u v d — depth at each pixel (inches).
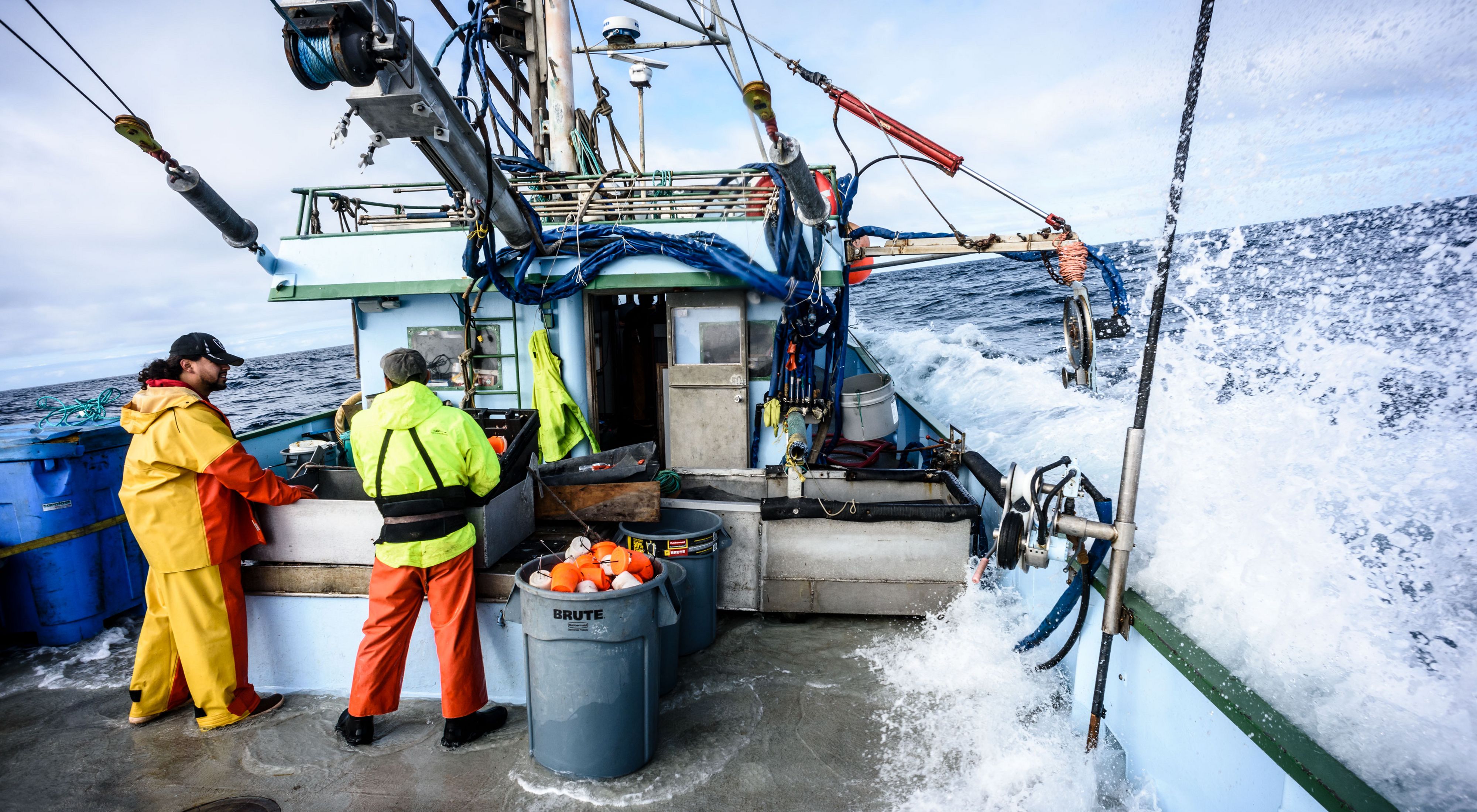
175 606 137.6
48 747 139.3
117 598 197.8
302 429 268.4
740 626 183.9
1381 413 173.6
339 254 213.9
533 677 125.4
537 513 175.0
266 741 139.7
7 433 181.3
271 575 152.7
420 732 142.1
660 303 299.4
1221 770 92.0
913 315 902.4
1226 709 89.2
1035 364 485.4
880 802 119.6
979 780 123.0
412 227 231.5
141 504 133.6
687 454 231.9
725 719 144.5
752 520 182.7
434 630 139.7
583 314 225.6
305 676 157.2
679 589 145.1
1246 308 228.5
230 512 142.9
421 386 133.5
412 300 227.3
